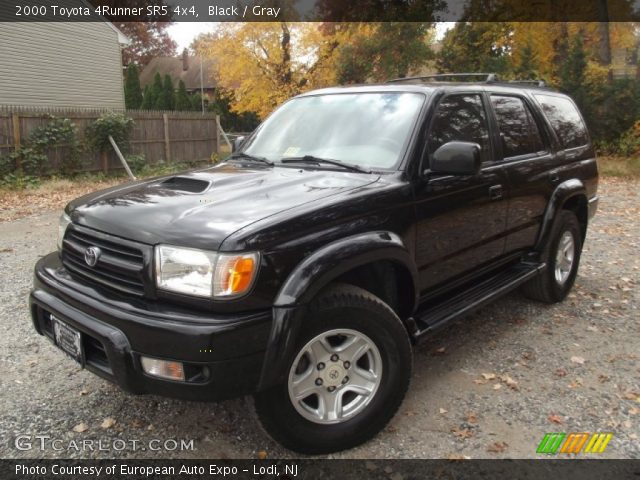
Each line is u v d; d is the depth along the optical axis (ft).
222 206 8.95
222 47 67.92
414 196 10.32
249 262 7.85
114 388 11.39
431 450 9.39
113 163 51.78
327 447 9.09
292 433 8.72
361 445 9.50
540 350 13.25
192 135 60.39
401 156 10.64
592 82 53.16
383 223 9.64
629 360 12.72
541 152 14.99
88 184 44.16
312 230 8.63
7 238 24.85
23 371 12.05
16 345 13.29
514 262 14.70
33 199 36.09
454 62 63.67
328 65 68.33
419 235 10.46
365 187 9.82
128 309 8.17
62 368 12.21
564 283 16.35
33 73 61.87
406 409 10.65
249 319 7.85
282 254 8.16
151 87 126.72
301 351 8.48
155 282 8.20
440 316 11.28
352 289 9.07
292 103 13.98
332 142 11.85
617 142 52.65
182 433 9.89
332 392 9.14
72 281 9.36
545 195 14.66
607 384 11.62
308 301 8.20
